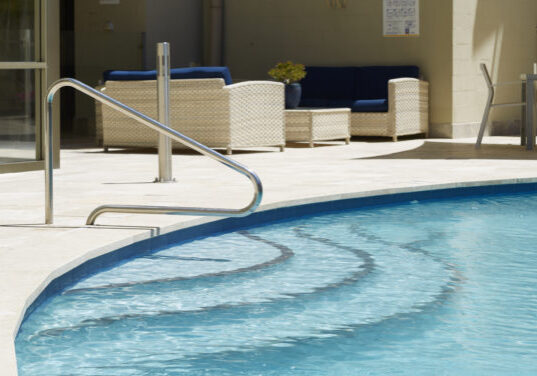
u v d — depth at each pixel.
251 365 2.87
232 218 5.43
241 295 3.81
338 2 12.94
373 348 3.06
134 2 12.99
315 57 13.20
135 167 8.56
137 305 3.62
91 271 4.13
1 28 7.86
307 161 9.06
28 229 4.73
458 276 4.19
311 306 3.63
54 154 8.36
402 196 6.54
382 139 12.56
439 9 12.20
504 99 13.19
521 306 3.63
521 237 5.20
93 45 12.95
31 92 8.17
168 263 4.43
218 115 9.93
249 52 13.72
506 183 7.10
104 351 3.01
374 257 4.65
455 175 7.38
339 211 6.16
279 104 10.49
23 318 3.08
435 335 3.21
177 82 10.17
